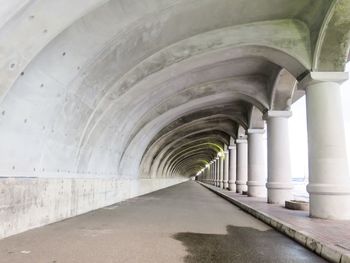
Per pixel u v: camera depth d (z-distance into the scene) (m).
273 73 14.95
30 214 7.70
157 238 7.15
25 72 6.49
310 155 10.32
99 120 11.19
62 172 9.63
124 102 12.14
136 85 11.73
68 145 9.57
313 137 10.27
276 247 6.58
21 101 6.77
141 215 11.18
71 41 7.24
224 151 38.19
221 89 16.61
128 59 9.92
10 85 5.82
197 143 39.53
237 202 16.22
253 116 20.31
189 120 23.08
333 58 10.36
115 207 13.79
